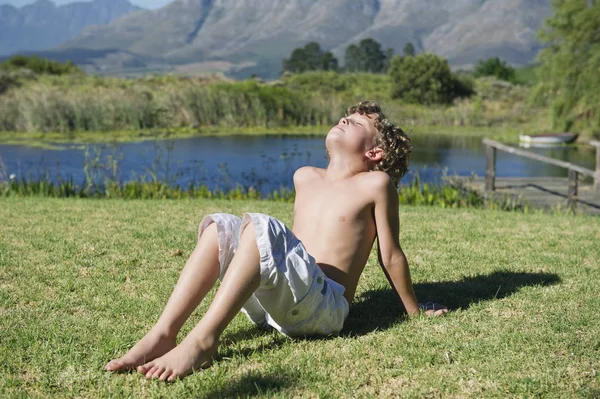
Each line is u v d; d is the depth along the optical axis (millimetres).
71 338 2463
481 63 59438
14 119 22734
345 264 2619
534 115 32594
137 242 4277
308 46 119562
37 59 41625
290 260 2197
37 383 2061
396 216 2670
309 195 2773
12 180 8883
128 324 2645
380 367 2199
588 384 2053
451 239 4617
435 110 34062
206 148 18766
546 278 3484
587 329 2582
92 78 35031
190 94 25828
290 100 28578
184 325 2684
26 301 2977
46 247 4074
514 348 2363
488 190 9773
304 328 2416
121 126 23484
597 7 23297
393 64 39438
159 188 9102
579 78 23719
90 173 10469
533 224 5445
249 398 1947
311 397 1971
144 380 2070
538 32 25219
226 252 2244
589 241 4609
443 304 3031
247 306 2473
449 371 2158
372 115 2783
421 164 16688
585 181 12336
